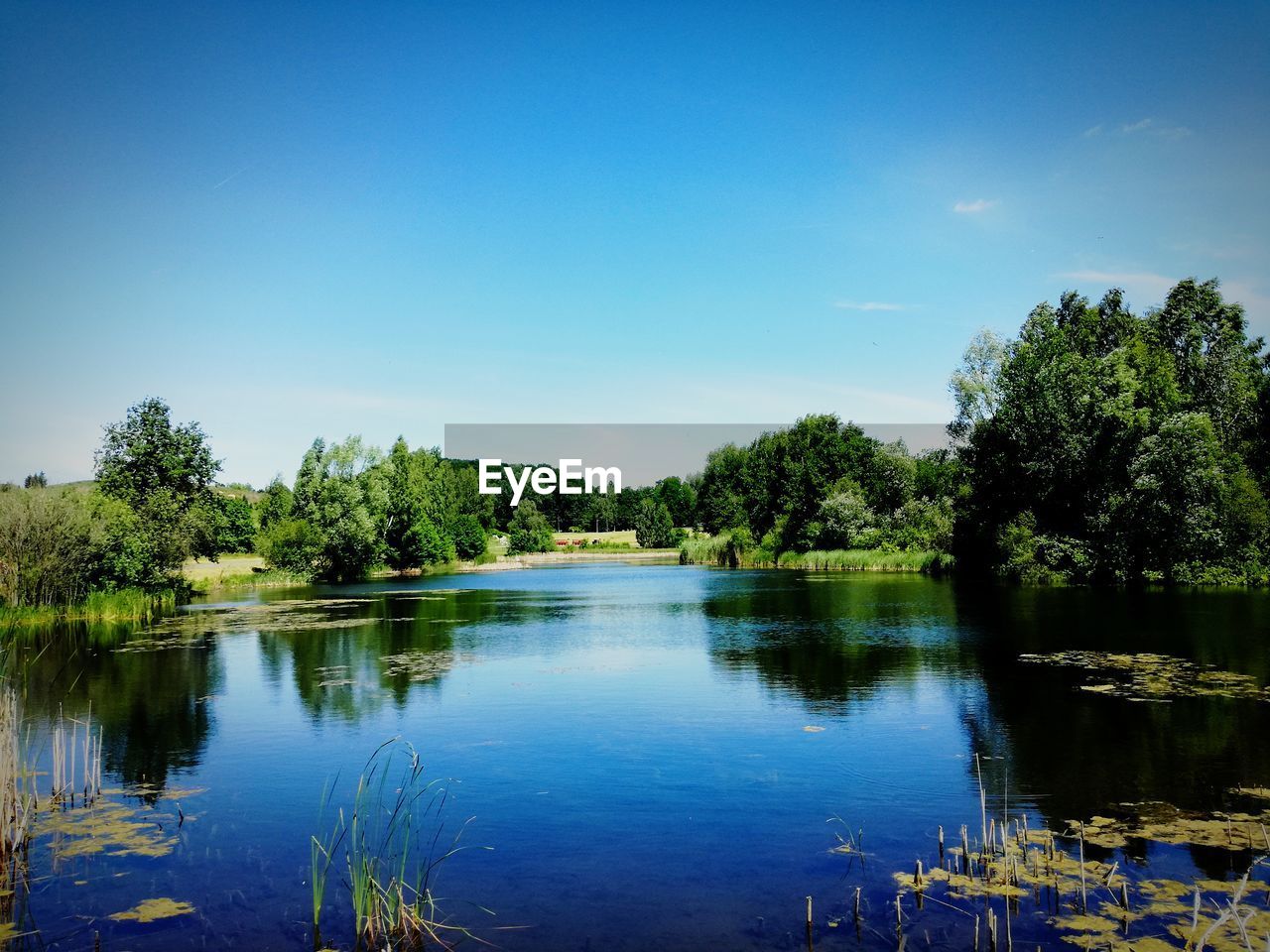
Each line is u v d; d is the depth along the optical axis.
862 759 13.27
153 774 12.85
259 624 32.03
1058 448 48.69
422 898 8.50
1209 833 9.80
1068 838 9.77
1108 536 46.16
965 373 57.06
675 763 13.21
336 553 62.62
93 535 34.97
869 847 9.73
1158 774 12.14
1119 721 15.25
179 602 42.00
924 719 15.79
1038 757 13.14
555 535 150.62
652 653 24.25
